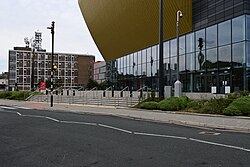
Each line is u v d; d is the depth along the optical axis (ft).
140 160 22.20
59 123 47.01
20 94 148.05
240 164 20.83
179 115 56.29
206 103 61.36
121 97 96.99
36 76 330.34
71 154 24.48
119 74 164.35
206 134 35.12
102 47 187.11
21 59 325.42
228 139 31.45
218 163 21.12
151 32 121.29
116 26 151.43
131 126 42.91
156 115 56.85
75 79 347.77
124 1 133.59
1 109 83.10
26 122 48.78
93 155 24.03
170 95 76.64
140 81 136.36
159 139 31.60
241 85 75.15
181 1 97.86
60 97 123.85
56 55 340.39
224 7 82.84
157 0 109.40
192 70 96.37
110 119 53.31
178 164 20.92
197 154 24.12
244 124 42.29
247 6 75.56
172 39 109.29
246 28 75.05
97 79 253.24
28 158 23.22
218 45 84.89
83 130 38.81
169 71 110.73
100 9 164.25
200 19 93.40
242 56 75.46
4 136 34.14
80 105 93.66
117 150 25.94
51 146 28.02
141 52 136.46
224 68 81.87
